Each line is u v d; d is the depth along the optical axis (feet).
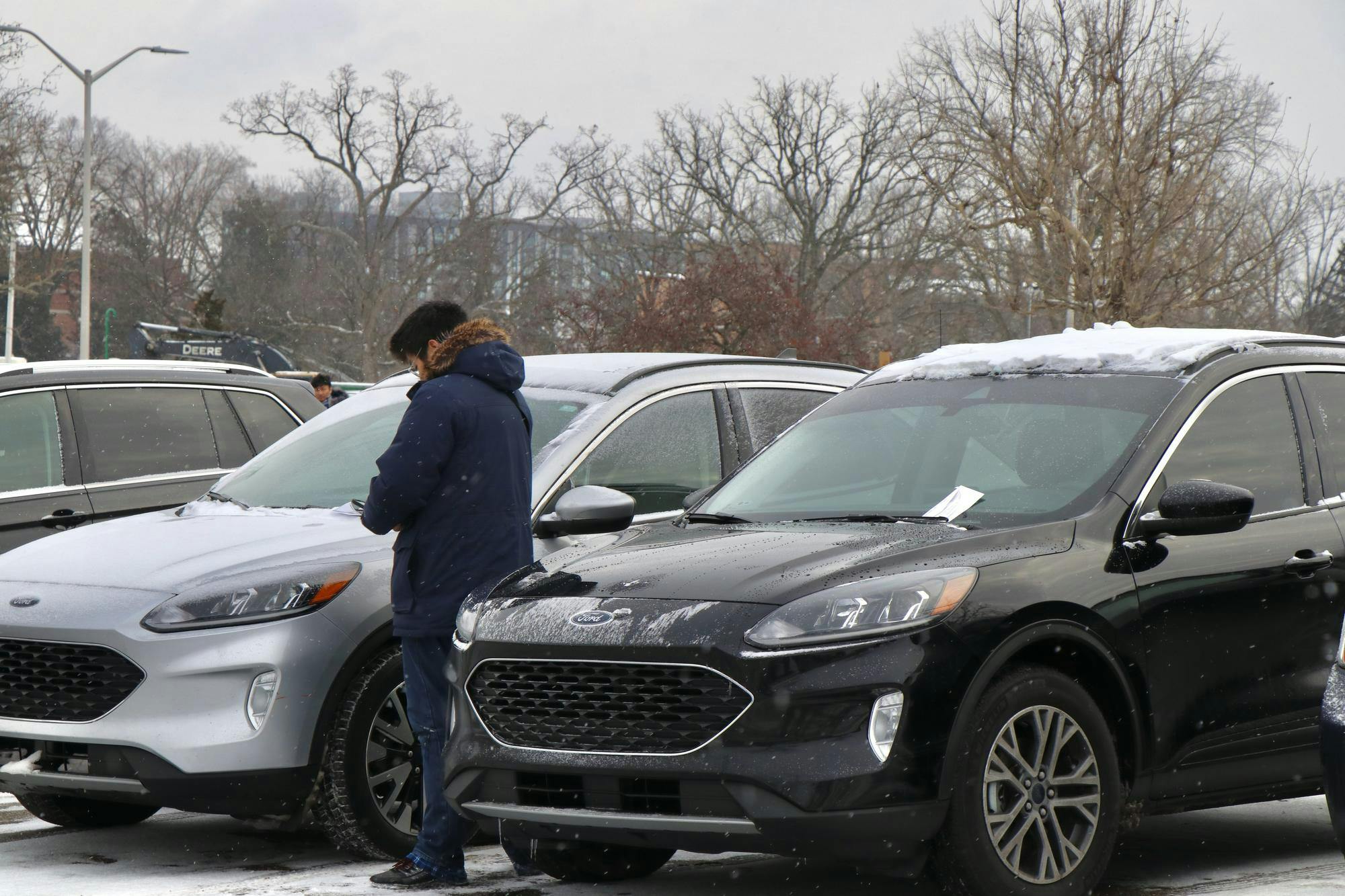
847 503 33.53
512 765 28.45
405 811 35.29
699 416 42.22
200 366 56.85
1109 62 156.46
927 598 27.25
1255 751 31.68
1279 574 32.12
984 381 35.73
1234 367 34.19
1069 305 156.76
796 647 26.61
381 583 35.19
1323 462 34.37
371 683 34.60
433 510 32.27
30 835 39.24
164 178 488.85
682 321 277.85
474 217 384.27
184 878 33.58
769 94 346.54
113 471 52.95
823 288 350.64
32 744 35.40
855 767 26.03
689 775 26.66
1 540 50.29
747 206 352.69
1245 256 159.22
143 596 34.81
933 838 26.91
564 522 35.24
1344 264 278.87
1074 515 30.58
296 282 427.74
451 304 33.50
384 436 42.93
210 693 33.71
